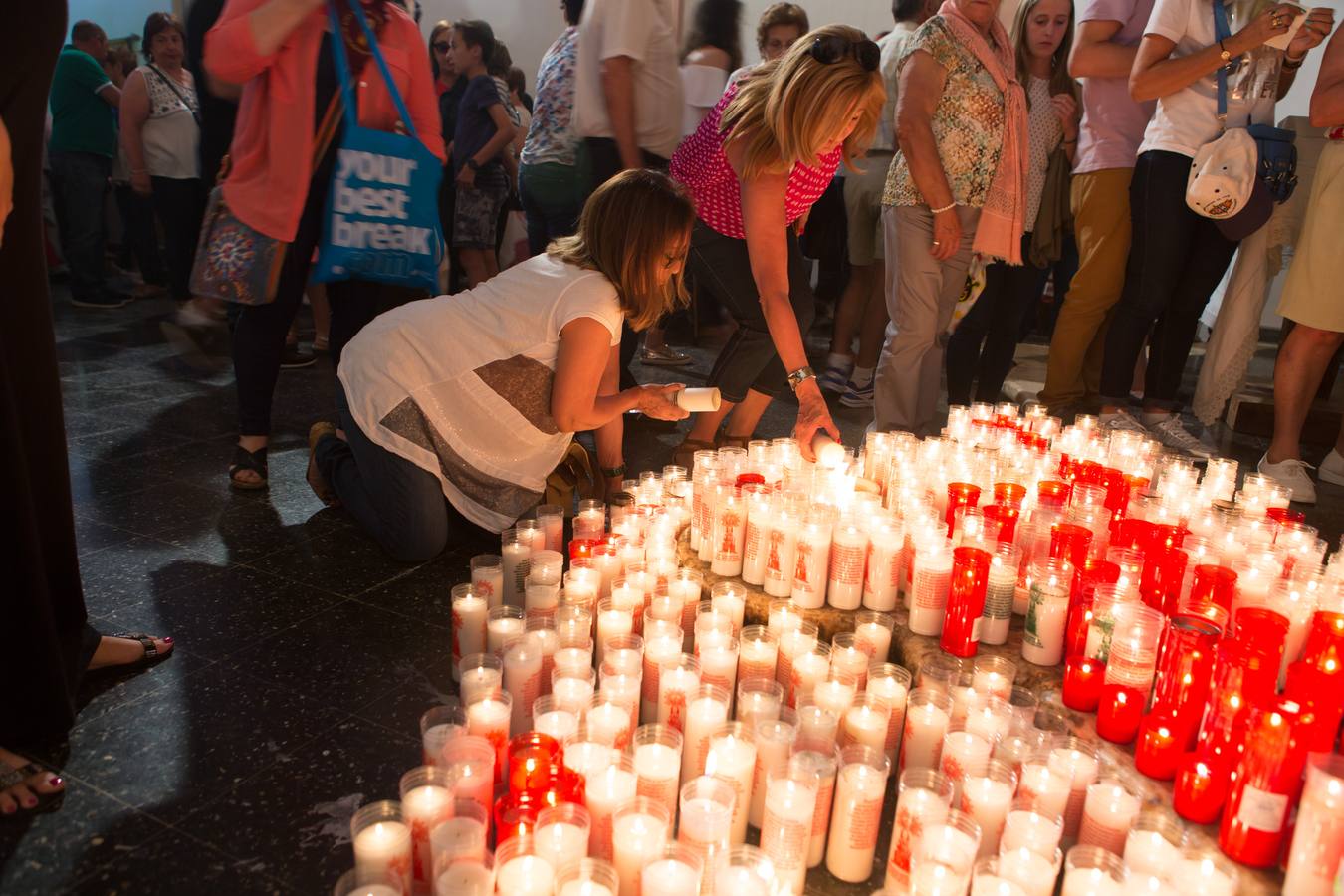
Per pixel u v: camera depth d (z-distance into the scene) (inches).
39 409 77.0
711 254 140.2
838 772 69.7
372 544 123.1
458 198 253.8
